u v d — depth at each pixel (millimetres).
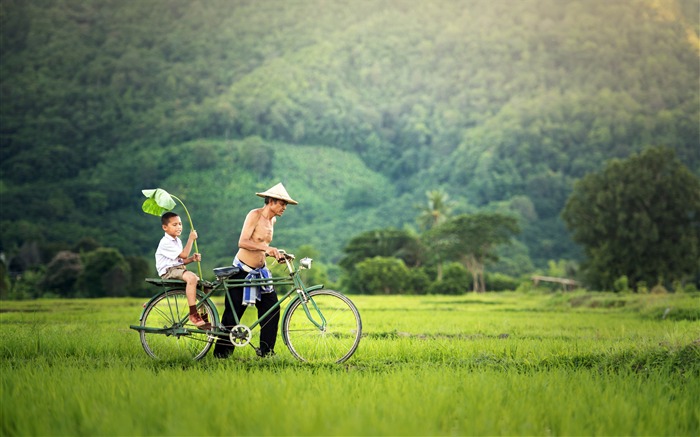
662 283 107938
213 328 13320
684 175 110750
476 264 154875
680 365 12180
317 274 164750
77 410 7941
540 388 9664
